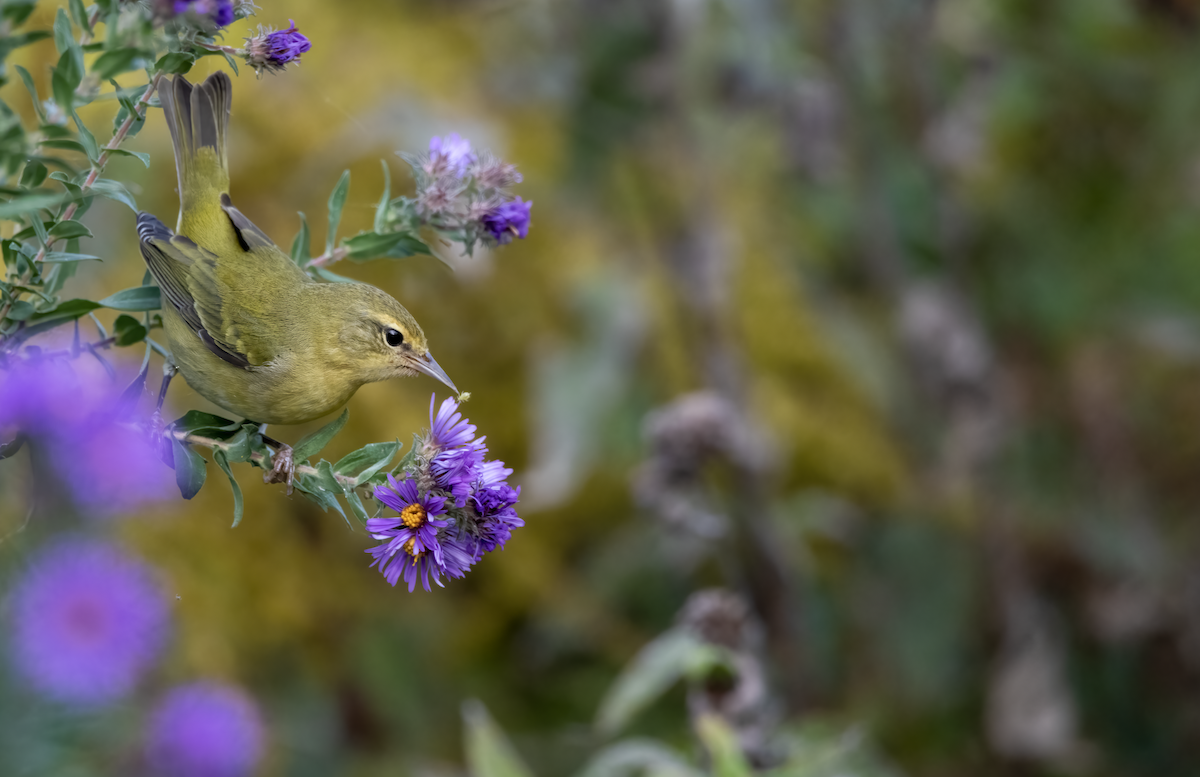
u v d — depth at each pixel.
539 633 3.79
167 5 3.54
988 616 3.80
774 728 3.70
